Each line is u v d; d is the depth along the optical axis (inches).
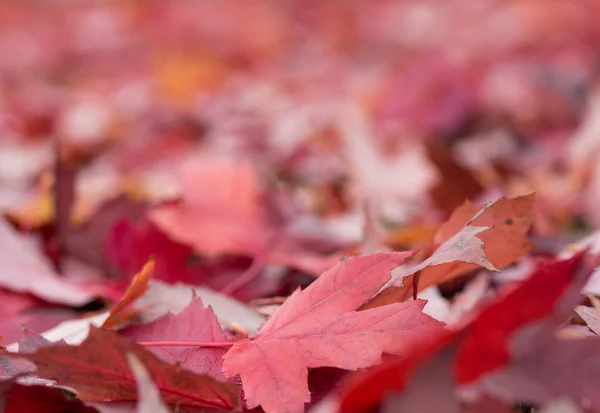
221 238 27.5
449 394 17.3
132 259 26.9
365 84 82.6
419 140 48.8
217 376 20.1
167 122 60.6
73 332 21.7
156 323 21.2
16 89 89.0
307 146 46.1
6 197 38.1
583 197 34.9
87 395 19.1
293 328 20.1
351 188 37.5
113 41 118.7
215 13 143.2
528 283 17.4
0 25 139.1
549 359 17.4
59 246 28.0
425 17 127.7
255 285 26.5
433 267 20.9
